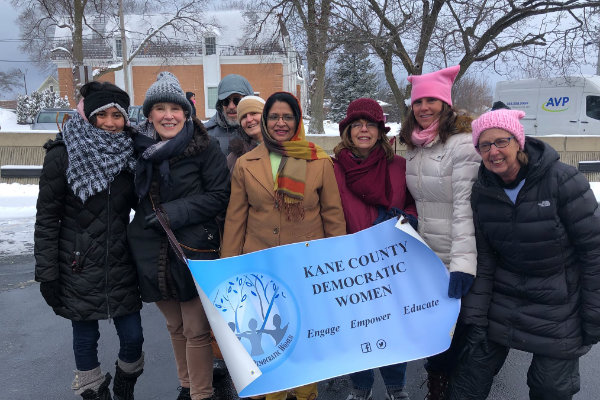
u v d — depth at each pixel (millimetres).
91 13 29219
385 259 2502
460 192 2355
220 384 3141
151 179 2445
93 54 36500
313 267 2443
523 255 2174
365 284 2482
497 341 2309
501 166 2086
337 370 2377
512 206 2145
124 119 2490
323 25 15172
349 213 2611
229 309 2346
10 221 7617
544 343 2193
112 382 3193
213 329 2227
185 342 2783
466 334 2412
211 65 36094
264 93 36344
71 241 2465
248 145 3234
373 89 36344
